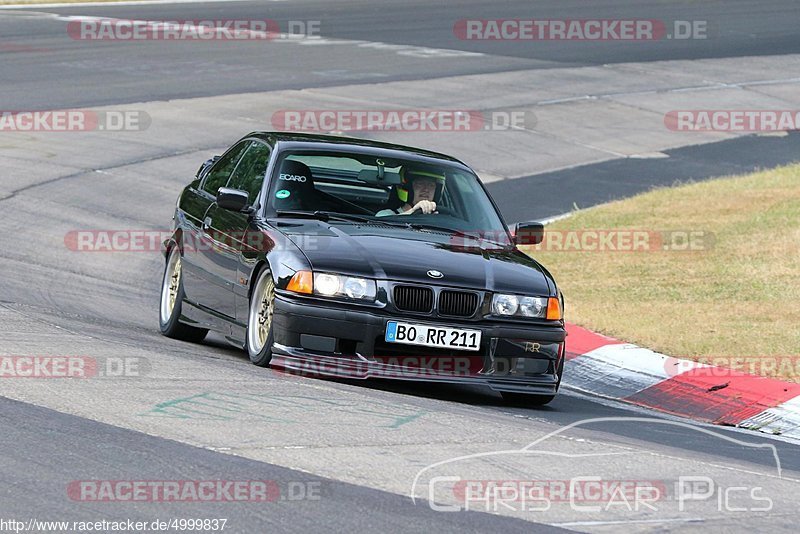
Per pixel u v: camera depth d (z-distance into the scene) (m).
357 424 21.42
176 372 24.73
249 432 20.16
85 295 37.75
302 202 28.56
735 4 142.25
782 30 125.44
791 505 18.66
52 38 101.69
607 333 35.91
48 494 16.31
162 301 33.31
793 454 24.33
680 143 77.50
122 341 28.84
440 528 15.90
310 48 103.88
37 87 78.75
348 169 29.58
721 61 106.88
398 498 17.12
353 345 25.45
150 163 62.16
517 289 26.31
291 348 25.36
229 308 28.66
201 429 20.14
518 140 75.06
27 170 57.94
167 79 84.88
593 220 54.59
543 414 26.19
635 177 67.44
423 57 101.94
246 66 92.44
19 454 18.03
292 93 82.75
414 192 29.45
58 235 47.19
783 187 59.47
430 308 25.58
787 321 36.50
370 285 25.38
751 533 16.77
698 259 45.81
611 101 88.38
